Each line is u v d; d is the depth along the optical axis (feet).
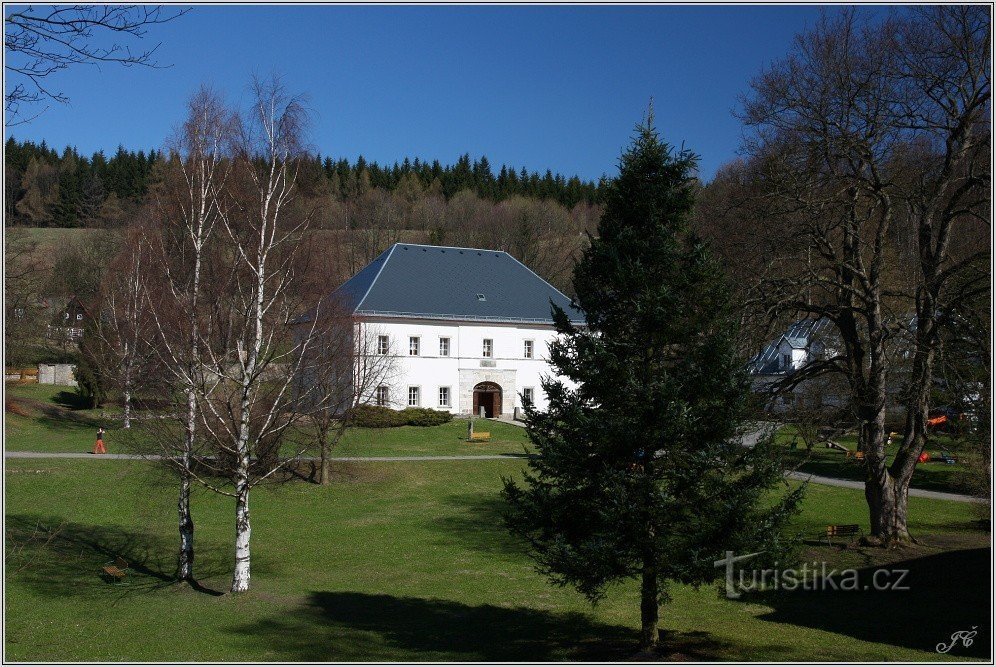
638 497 47.06
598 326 50.78
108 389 125.49
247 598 69.41
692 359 47.57
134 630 59.11
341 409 154.30
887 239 89.56
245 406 71.15
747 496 46.88
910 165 80.02
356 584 75.87
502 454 157.07
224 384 74.84
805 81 78.38
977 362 78.18
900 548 83.25
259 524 103.50
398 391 195.72
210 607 66.69
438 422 188.85
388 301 198.70
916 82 76.43
